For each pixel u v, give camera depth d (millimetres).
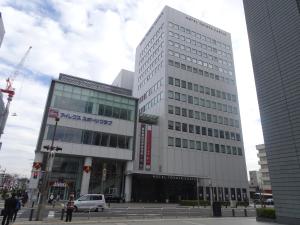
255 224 19281
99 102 51000
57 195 42562
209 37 77750
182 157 58031
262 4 24828
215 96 70438
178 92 64188
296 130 19266
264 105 22859
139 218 22531
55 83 48438
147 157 55656
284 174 19766
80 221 19172
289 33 21125
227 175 63062
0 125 87000
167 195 52469
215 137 65250
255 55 24922
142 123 58469
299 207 18062
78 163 47688
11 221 17359
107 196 45062
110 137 49719
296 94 19703
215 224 19250
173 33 70625
